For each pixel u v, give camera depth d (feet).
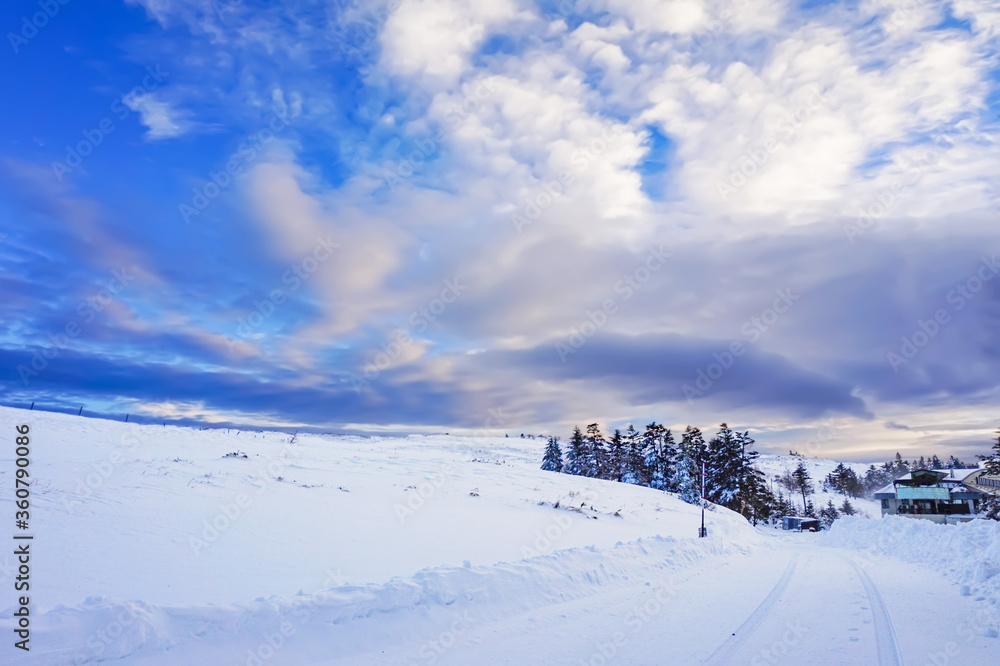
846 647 21.93
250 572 31.48
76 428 90.22
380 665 20.44
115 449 74.28
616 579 37.93
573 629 25.63
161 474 60.03
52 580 25.32
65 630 17.58
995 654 20.77
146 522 39.93
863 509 327.67
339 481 76.84
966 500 171.01
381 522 54.54
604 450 222.28
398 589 26.32
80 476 53.67
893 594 33.55
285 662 19.92
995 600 30.09
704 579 40.70
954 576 39.93
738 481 200.13
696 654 21.33
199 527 40.96
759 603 31.19
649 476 212.84
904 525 72.79
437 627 25.00
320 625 22.44
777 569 47.34
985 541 49.52
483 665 20.39
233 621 20.95
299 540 41.73
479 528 58.65
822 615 27.78
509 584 30.96
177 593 25.80
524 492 93.30
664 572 43.09
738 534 97.91
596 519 79.36
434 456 141.28
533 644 23.15
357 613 23.86
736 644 22.63
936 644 22.22
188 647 19.30
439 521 59.41
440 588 27.84
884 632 24.16
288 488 64.59
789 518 240.12
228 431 135.54
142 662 17.95
